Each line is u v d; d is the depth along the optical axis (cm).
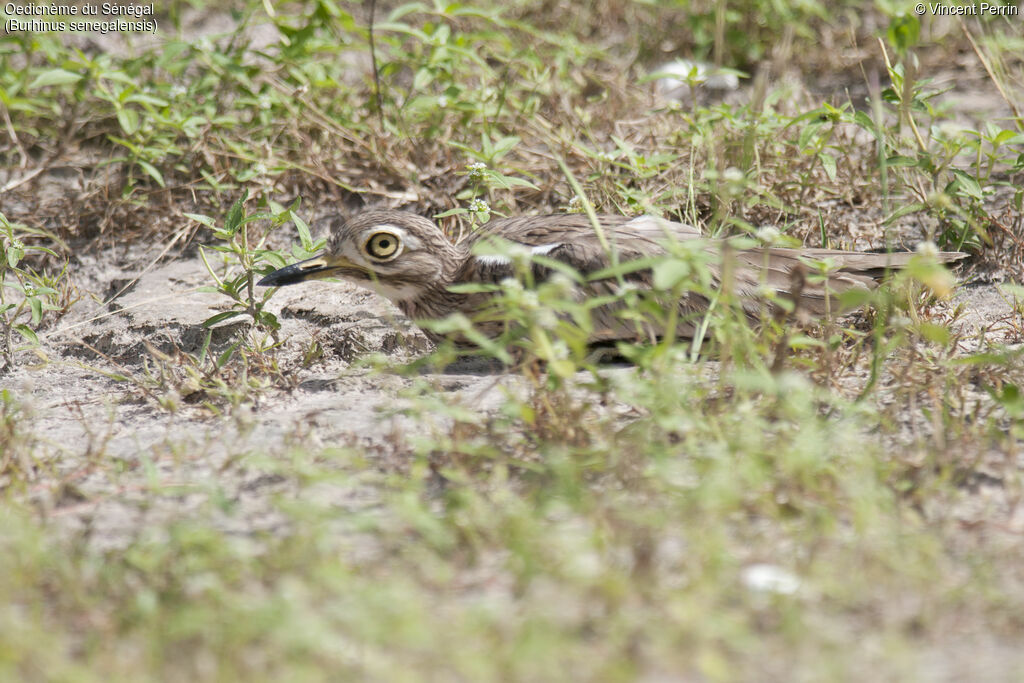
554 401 877
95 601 669
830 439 822
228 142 1370
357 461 812
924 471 786
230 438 923
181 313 1178
